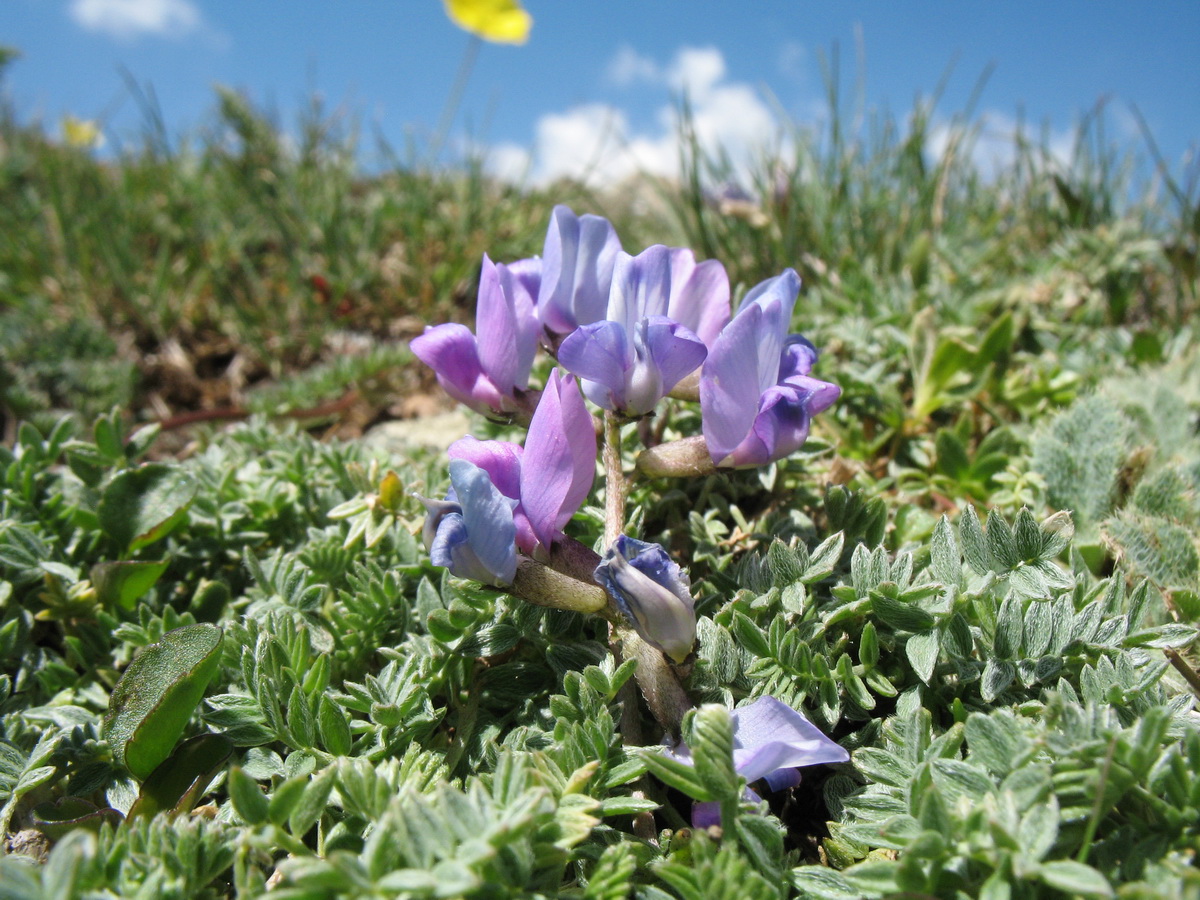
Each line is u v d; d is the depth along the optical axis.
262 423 0.17
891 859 0.09
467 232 0.32
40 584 0.13
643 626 0.09
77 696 0.12
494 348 0.11
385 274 0.30
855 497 0.12
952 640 0.10
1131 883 0.07
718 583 0.11
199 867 0.08
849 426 0.16
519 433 0.15
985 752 0.08
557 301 0.11
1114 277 0.21
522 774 0.08
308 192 0.34
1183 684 0.11
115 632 0.12
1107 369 0.17
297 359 0.27
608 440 0.10
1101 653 0.10
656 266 0.10
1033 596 0.10
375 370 0.23
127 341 0.27
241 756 0.10
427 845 0.07
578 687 0.10
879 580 0.10
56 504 0.14
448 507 0.09
